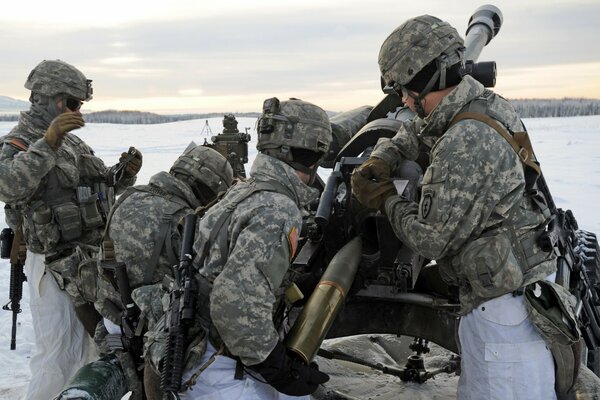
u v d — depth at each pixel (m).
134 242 3.16
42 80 4.01
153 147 27.08
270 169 2.60
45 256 3.95
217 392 2.58
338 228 3.14
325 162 4.19
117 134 39.47
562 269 3.08
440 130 2.65
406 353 4.75
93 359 4.15
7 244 4.15
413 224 2.61
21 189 3.72
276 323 2.74
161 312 3.03
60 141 3.81
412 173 3.08
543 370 2.66
